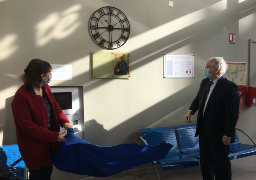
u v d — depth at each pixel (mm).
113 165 2123
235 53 4012
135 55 3273
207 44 3768
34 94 1929
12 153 2447
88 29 2979
